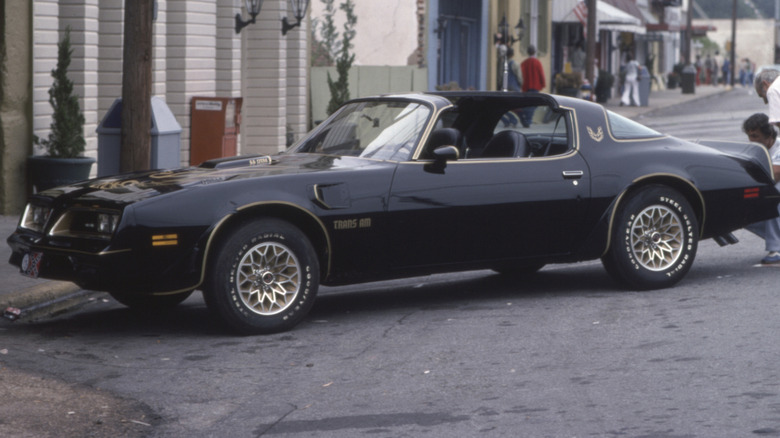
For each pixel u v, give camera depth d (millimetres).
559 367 6109
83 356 6746
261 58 18922
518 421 5141
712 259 9883
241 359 6582
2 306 8070
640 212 8234
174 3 15773
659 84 63469
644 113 35500
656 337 6715
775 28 99625
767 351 6211
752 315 7195
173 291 6883
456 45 28094
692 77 52375
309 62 21719
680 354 6258
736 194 8625
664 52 69312
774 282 8445
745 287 8258
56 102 12477
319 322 7594
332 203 7227
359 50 24375
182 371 6344
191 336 7254
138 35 10141
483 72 30078
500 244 7844
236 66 17625
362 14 24172
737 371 5824
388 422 5227
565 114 8250
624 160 8258
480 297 8422
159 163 10977
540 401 5457
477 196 7672
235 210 6922
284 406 5586
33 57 12609
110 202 6867
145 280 6805
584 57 40406
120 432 5219
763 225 9500
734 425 4918
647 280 8289
